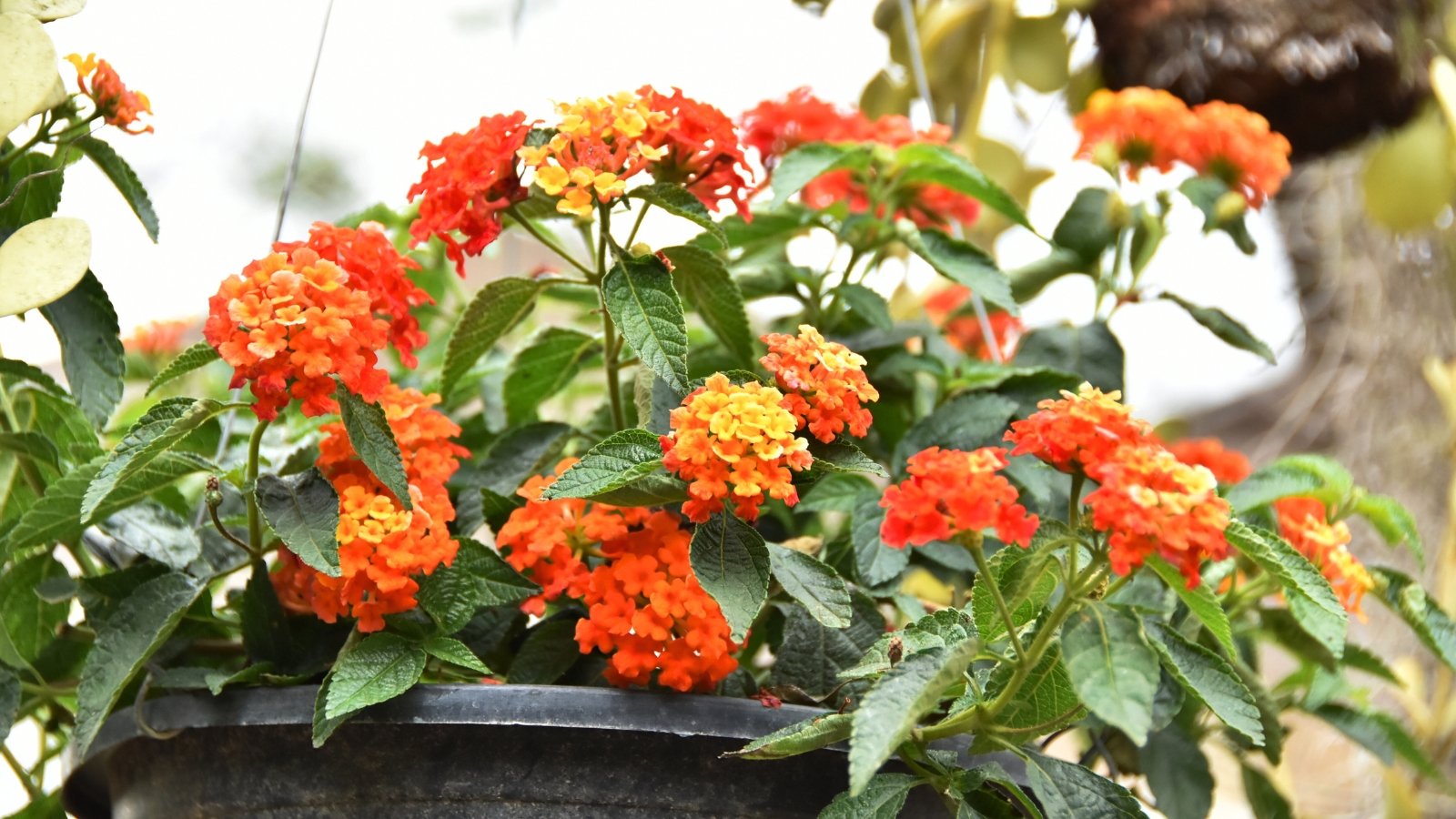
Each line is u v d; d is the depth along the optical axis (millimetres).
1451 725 2123
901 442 1568
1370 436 2625
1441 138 2387
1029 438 1067
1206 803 1531
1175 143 1834
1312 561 1402
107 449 1730
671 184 1311
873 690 1000
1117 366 1825
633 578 1196
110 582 1334
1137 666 969
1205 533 969
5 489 1562
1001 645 1168
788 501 1094
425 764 1146
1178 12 2154
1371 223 2680
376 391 1163
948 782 1142
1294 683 1785
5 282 1307
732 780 1137
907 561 1451
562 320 2354
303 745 1177
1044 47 2436
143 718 1248
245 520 1428
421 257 1993
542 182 1217
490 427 1820
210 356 1241
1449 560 2184
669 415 1307
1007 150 2412
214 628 1393
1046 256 1951
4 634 1425
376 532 1183
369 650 1185
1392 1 2145
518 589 1262
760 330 1841
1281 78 2104
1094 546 1062
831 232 1782
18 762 1571
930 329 1765
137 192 1517
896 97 2508
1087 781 1137
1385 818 2092
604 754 1132
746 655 1570
